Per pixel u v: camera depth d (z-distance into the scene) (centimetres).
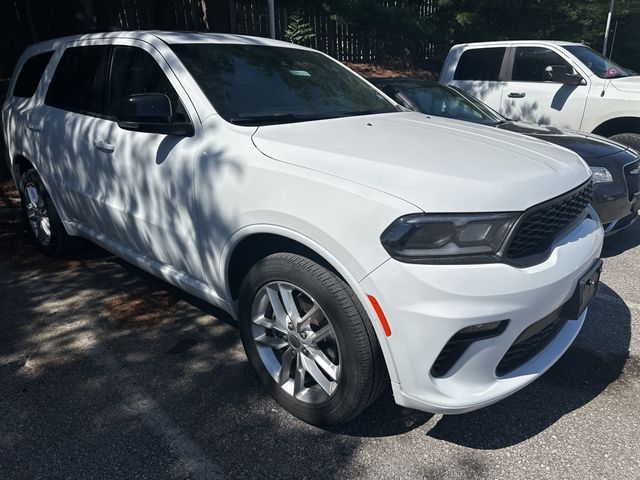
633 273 430
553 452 233
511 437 243
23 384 282
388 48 1664
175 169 276
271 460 229
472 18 1645
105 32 368
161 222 296
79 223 397
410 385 208
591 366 298
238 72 310
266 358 262
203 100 278
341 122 295
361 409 229
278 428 249
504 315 199
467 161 234
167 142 284
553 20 1838
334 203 211
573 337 255
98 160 332
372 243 201
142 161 297
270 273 238
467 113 561
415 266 195
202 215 266
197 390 277
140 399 270
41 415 257
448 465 227
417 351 200
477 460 229
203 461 229
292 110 302
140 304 370
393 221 198
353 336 213
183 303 371
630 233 533
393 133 278
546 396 272
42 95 408
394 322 200
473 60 782
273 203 229
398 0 1642
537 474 221
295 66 348
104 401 268
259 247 258
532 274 206
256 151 247
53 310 362
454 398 207
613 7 1905
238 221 246
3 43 862
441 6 1666
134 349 315
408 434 245
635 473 221
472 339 202
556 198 224
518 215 205
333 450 235
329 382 237
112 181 325
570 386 280
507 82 738
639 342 323
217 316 354
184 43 313
